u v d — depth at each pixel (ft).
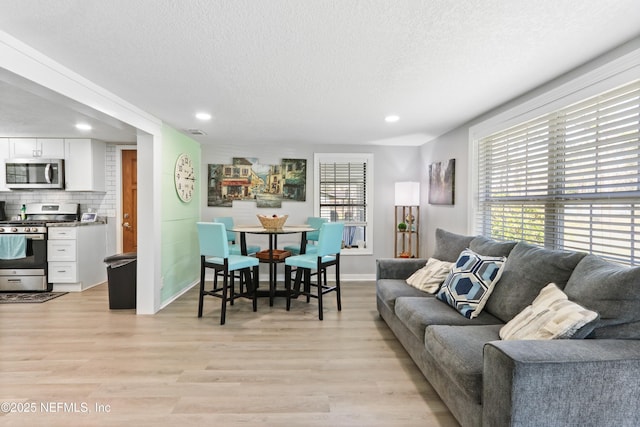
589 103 7.14
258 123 12.62
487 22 5.58
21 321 11.05
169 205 13.32
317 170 17.29
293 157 17.29
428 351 6.73
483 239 9.39
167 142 13.07
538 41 6.23
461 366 5.27
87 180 15.72
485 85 8.50
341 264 17.42
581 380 4.15
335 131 13.97
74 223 14.74
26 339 9.53
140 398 6.66
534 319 5.60
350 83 8.39
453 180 13.26
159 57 6.95
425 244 16.49
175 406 6.40
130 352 8.71
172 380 7.34
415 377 7.57
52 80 7.13
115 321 11.07
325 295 14.46
